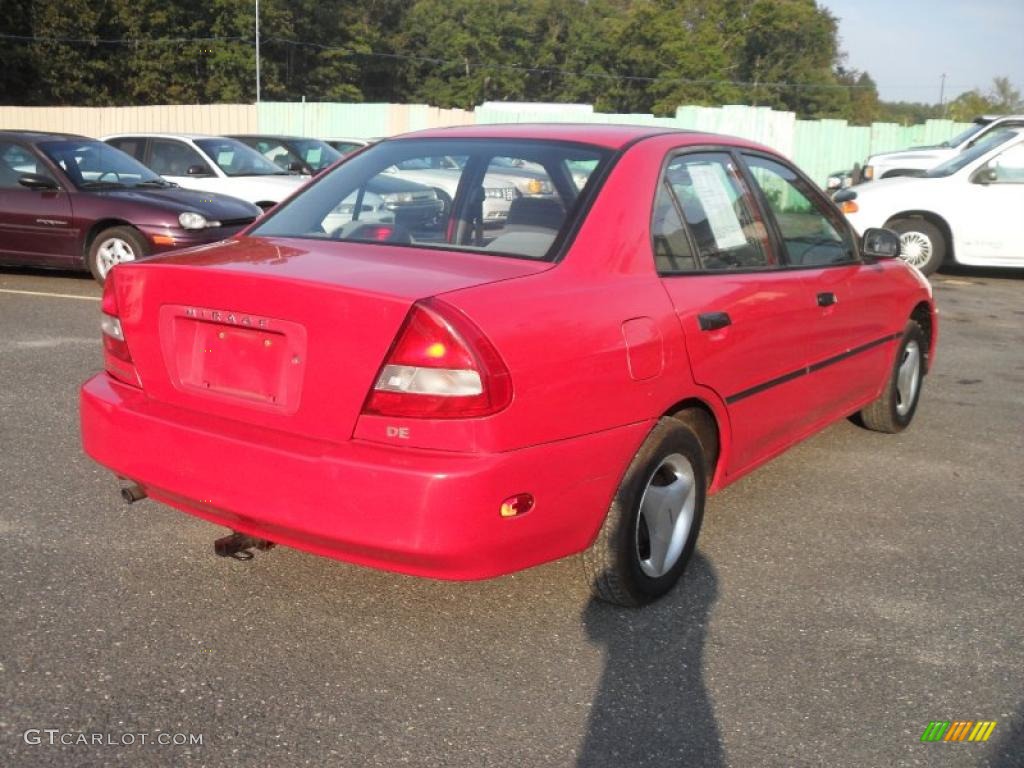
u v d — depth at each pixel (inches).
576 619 146.1
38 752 111.2
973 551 177.2
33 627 137.5
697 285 152.9
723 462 162.9
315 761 111.7
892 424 241.3
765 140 1106.1
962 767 115.3
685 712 124.0
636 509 141.5
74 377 267.7
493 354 120.3
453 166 157.5
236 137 624.7
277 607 146.2
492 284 127.6
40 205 421.1
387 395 120.8
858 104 3558.1
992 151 521.0
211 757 111.7
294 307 125.6
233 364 132.1
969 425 259.9
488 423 120.0
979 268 613.9
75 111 1365.7
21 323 339.0
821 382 193.2
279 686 126.1
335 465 121.1
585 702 125.3
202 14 2412.6
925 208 522.6
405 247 145.7
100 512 177.3
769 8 3211.1
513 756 114.1
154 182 453.7
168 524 173.3
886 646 141.9
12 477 192.5
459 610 147.3
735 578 162.6
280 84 2541.8
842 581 162.9
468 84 3134.8
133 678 126.5
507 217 146.0
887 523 189.5
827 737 120.0
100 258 418.6
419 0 3272.6
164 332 137.9
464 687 127.6
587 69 3112.7
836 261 202.5
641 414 138.8
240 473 127.7
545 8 3218.5
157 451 135.0
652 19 3034.0
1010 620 150.9
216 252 146.4
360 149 175.2
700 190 164.7
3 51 2079.2
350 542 122.0
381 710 122.0
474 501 119.0
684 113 1127.6
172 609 144.3
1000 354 354.6
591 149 155.7
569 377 127.7
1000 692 131.0
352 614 144.9
